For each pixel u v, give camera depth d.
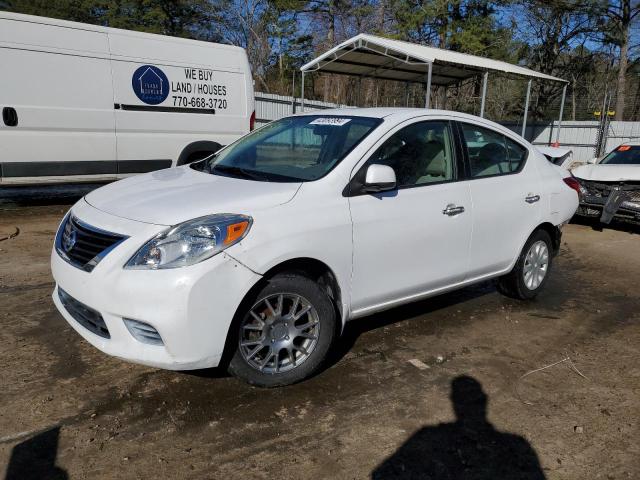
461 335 4.27
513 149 4.73
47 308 4.38
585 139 24.42
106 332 2.97
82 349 3.69
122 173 8.44
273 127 4.41
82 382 3.28
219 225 2.89
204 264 2.80
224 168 3.91
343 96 39.28
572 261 6.90
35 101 7.52
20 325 4.04
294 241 3.08
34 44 7.41
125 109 8.27
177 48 8.65
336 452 2.74
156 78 8.48
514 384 3.52
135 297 2.77
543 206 4.80
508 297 5.22
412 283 3.84
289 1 33.38
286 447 2.76
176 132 8.81
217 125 9.23
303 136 4.02
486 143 4.47
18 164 7.53
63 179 7.94
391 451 2.77
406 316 4.61
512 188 4.53
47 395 3.12
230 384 3.32
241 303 3.01
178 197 3.20
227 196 3.16
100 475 2.50
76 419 2.91
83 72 7.83
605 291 5.63
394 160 3.73
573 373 3.71
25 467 2.53
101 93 8.02
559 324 4.62
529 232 4.74
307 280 3.20
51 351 3.65
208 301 2.81
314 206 3.24
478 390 3.42
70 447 2.69
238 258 2.89
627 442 2.93
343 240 3.33
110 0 32.34
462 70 17.81
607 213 8.60
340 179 3.41
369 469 2.62
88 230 3.07
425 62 13.93
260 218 3.02
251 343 3.10
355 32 36.09
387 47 14.13
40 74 7.50
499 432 2.97
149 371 3.43
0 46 7.17
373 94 37.84
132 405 3.06
